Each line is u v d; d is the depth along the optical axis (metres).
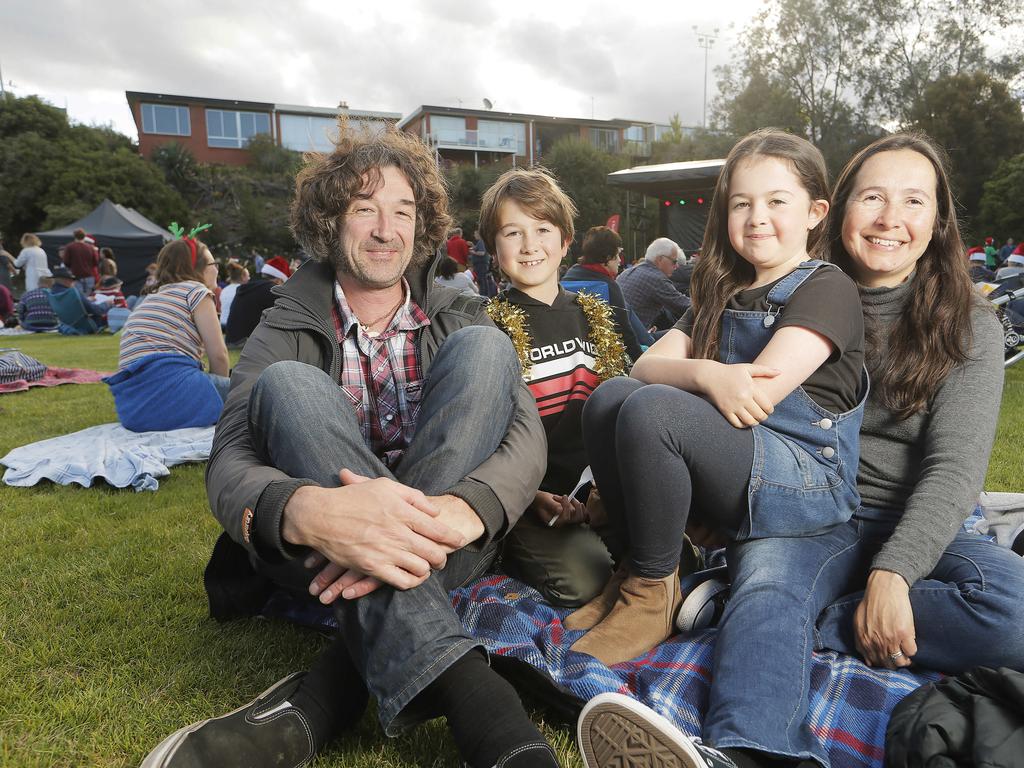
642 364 1.91
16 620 2.11
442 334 2.09
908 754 1.27
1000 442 4.07
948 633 1.55
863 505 1.82
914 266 1.87
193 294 4.42
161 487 3.51
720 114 35.84
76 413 5.48
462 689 1.36
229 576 1.90
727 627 1.53
